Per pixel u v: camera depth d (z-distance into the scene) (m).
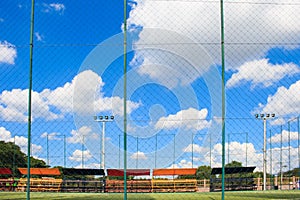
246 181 23.48
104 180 21.39
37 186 22.08
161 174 22.47
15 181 22.36
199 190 23.78
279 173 21.61
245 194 13.90
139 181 22.48
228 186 22.56
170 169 22.30
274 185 22.31
